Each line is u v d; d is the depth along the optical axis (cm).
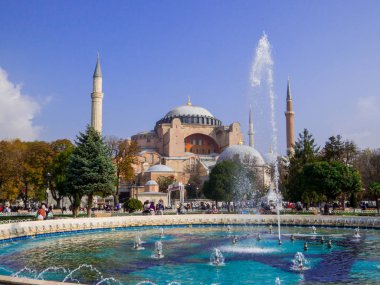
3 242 2814
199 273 1834
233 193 7531
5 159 6097
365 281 1659
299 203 6631
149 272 1853
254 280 1692
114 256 2297
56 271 1875
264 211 5828
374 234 3441
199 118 13250
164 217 4341
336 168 5597
